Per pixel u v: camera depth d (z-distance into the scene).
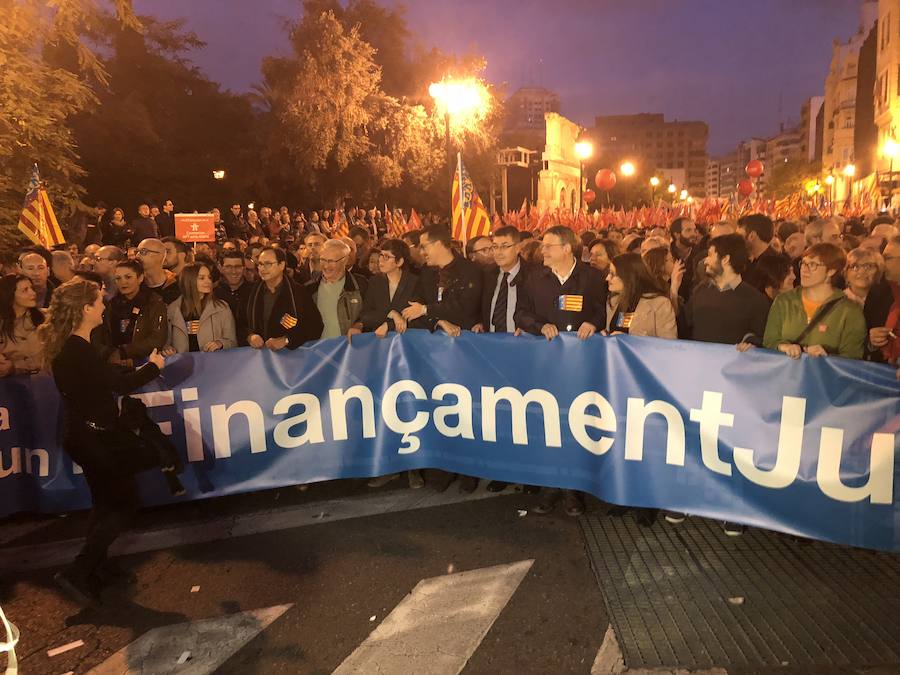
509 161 58.94
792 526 3.92
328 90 28.23
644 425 4.25
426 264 5.62
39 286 5.67
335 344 4.91
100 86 28.66
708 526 4.38
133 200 25.98
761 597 3.57
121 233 13.87
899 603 3.48
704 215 19.08
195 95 32.72
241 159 30.22
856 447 3.76
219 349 4.99
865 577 3.73
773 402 3.91
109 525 3.80
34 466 4.73
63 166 10.12
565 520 4.54
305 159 28.47
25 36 9.10
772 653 3.13
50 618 3.69
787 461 3.90
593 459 4.45
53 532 4.73
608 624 3.39
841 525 3.82
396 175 31.62
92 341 4.85
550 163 64.81
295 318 4.96
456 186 7.86
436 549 4.20
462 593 3.71
